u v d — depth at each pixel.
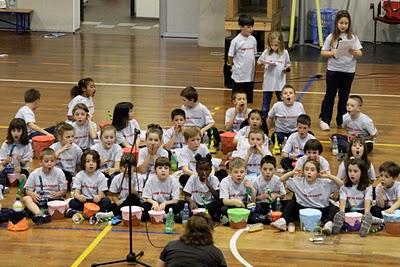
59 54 20.91
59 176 10.34
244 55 15.00
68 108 14.07
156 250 9.04
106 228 9.70
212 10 22.38
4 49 21.45
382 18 22.02
